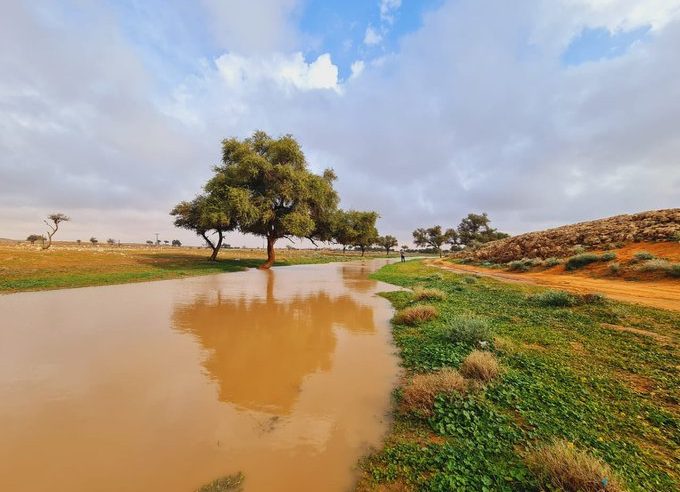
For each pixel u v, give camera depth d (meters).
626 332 9.12
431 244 119.06
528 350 7.79
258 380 6.32
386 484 3.52
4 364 6.77
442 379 5.64
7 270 20.78
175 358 7.38
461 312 11.94
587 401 5.28
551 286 18.66
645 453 3.98
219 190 34.16
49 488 3.36
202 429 4.56
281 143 37.53
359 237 59.69
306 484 3.53
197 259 40.31
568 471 3.33
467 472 3.62
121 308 12.59
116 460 3.83
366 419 4.95
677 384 5.91
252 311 12.73
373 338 9.45
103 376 6.29
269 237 40.16
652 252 23.45
